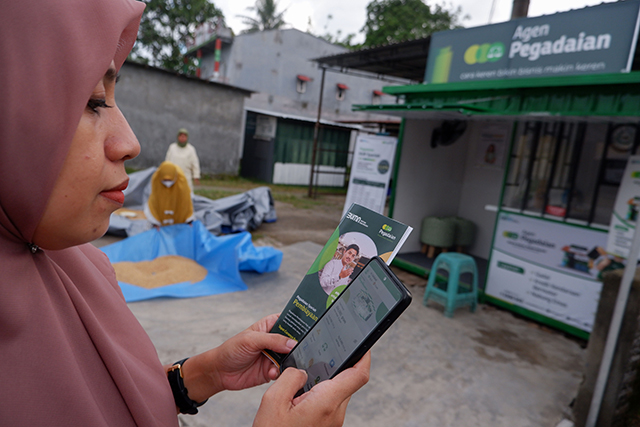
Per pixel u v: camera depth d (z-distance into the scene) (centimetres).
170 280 474
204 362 96
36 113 44
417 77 1143
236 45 2172
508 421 292
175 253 548
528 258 472
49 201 49
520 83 464
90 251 81
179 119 1532
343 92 2466
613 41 435
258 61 2220
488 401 313
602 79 399
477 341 411
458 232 650
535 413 304
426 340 402
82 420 51
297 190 1563
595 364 285
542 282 461
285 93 2312
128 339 73
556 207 458
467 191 700
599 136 430
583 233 430
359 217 96
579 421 292
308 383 82
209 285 481
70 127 46
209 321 398
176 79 1502
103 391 58
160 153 1518
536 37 497
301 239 758
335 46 2409
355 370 75
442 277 483
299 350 89
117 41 51
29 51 44
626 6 425
